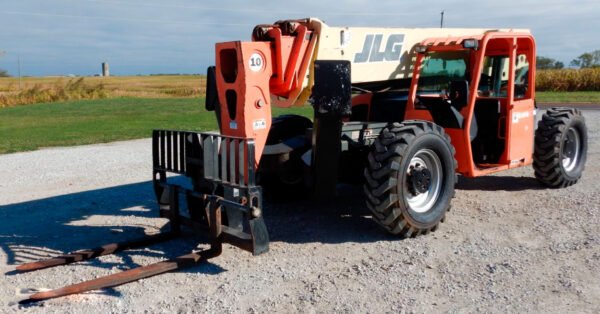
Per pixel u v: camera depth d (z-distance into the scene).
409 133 5.34
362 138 6.13
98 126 19.62
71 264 5.01
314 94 5.34
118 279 4.45
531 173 8.66
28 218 6.71
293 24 5.49
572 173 7.64
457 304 4.03
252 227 4.69
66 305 4.13
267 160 5.74
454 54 6.77
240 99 5.20
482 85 6.94
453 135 6.27
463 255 5.02
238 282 4.52
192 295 4.28
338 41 5.72
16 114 26.83
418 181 5.48
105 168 10.28
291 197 7.02
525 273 4.56
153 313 3.99
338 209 6.74
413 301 4.10
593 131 14.16
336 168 5.58
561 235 5.48
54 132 17.67
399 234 5.48
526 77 7.09
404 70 6.52
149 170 9.95
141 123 20.62
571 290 4.21
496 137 6.84
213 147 5.06
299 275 4.65
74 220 6.57
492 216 6.27
